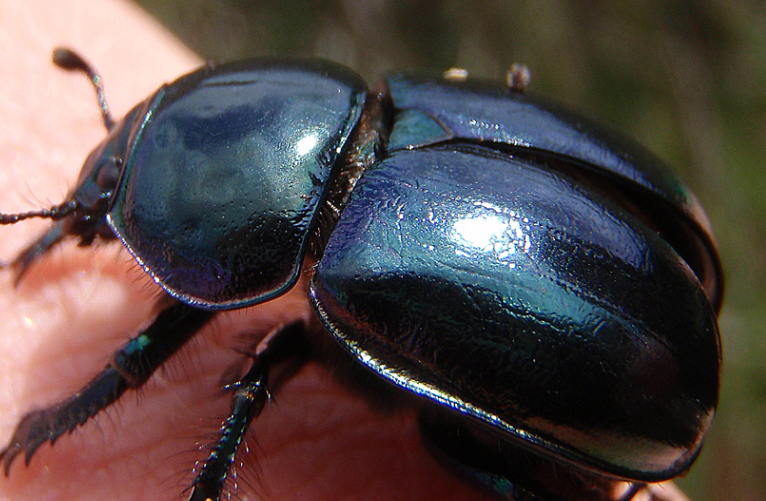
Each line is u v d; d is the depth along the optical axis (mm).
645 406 57
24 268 63
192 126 59
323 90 60
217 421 60
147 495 60
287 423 63
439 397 57
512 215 57
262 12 129
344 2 128
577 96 125
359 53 127
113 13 74
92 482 60
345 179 60
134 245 60
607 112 127
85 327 63
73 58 65
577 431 57
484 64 124
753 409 114
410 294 57
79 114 69
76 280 64
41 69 70
